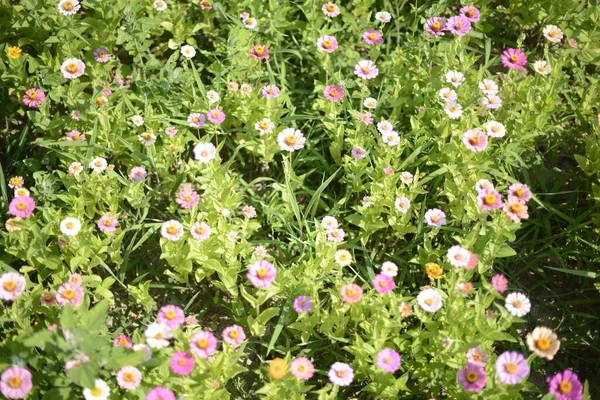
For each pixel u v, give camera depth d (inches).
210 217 100.3
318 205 107.0
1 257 99.5
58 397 86.7
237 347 96.7
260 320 95.7
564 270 100.3
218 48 113.3
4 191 101.7
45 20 110.8
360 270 102.6
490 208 95.6
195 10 118.0
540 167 109.8
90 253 98.4
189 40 114.7
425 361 94.0
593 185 104.7
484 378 87.5
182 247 97.8
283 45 117.4
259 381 96.8
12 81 109.3
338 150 106.9
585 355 100.7
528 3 118.5
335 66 114.3
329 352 97.5
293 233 102.3
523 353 98.9
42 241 96.0
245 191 107.3
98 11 111.0
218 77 109.0
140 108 109.8
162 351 89.7
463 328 93.0
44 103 105.5
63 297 91.7
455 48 110.7
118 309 99.6
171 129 104.1
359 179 104.0
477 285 100.0
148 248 103.3
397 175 101.8
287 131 104.0
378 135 104.8
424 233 102.1
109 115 106.5
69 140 104.0
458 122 106.4
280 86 113.8
